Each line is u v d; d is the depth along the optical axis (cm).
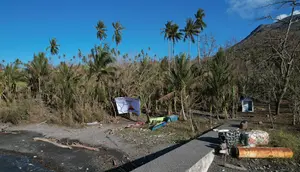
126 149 661
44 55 1426
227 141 561
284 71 1082
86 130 923
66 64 1299
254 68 1333
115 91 1238
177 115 1097
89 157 621
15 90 1427
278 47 1080
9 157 642
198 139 620
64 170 544
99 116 1086
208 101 1091
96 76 1274
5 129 985
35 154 661
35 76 1416
